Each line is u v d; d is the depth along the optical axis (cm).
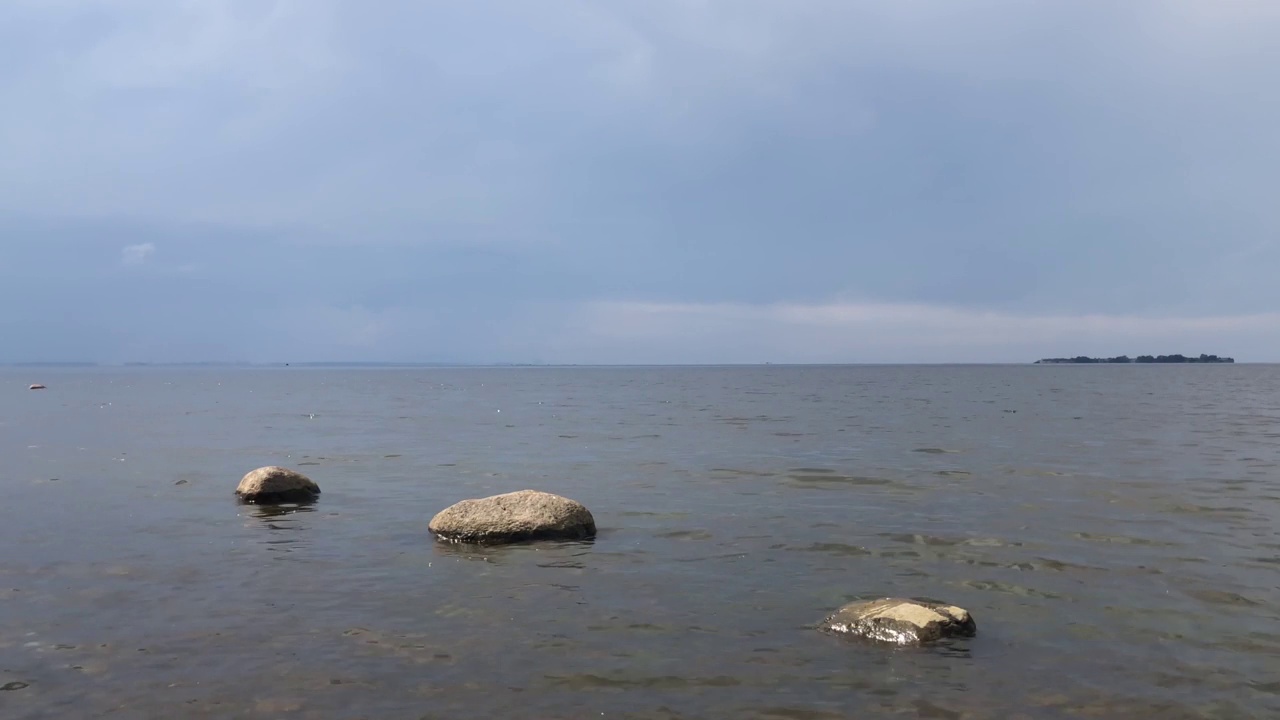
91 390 9369
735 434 3391
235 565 1228
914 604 948
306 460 2555
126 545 1358
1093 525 1495
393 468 2361
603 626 959
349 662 848
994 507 1677
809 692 778
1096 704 752
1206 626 954
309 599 1060
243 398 7406
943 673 819
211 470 2298
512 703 755
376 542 1384
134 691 777
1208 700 761
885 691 779
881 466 2317
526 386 11144
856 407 5347
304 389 9988
